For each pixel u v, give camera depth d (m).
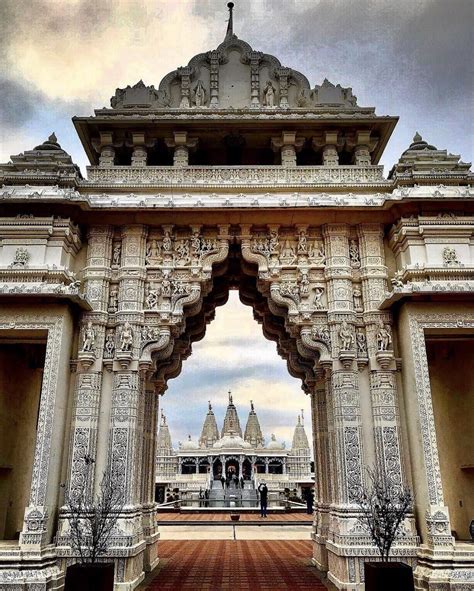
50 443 10.50
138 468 11.74
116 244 12.88
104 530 9.71
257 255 12.70
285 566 13.13
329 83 14.76
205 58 15.32
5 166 12.93
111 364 11.88
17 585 9.38
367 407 11.59
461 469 13.06
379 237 12.70
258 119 13.63
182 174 13.35
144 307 12.30
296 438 43.81
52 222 12.12
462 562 9.64
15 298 11.20
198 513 28.91
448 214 12.16
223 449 38.59
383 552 9.14
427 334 11.89
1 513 12.88
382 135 14.39
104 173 13.35
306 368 15.27
